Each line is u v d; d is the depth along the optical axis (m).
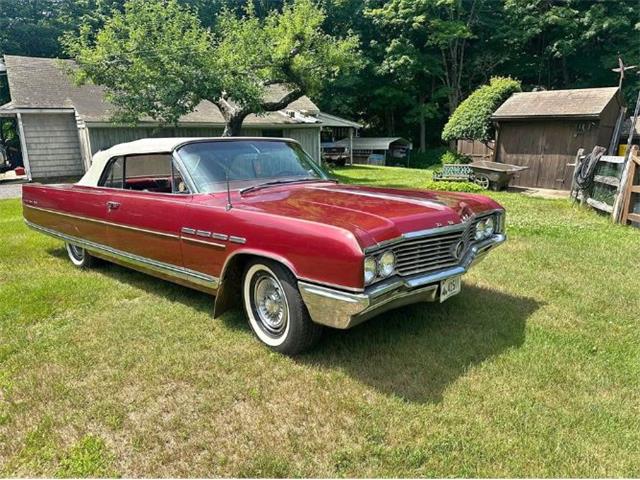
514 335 3.36
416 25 29.11
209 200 3.49
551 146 14.48
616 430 2.32
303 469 2.09
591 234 6.70
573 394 2.62
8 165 19.36
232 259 3.23
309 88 13.93
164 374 2.90
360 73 32.31
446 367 2.92
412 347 3.19
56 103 15.91
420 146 34.19
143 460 2.17
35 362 3.06
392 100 33.38
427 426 2.36
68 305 4.05
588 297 4.14
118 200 4.16
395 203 3.27
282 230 2.88
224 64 12.55
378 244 2.61
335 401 2.58
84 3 29.88
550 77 32.56
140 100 12.09
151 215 3.82
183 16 12.76
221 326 3.58
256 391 2.70
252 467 2.11
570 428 2.33
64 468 2.14
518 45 30.98
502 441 2.24
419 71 32.00
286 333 3.05
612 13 28.11
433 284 2.99
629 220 7.44
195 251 3.48
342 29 32.66
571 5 29.64
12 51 27.97
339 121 24.81
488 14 32.00
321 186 3.97
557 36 30.23
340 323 2.67
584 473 2.04
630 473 2.04
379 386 2.72
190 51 12.10
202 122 17.17
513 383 2.73
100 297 4.25
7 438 2.35
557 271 4.90
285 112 21.11
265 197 3.48
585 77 31.42
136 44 11.99
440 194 3.84
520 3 29.45
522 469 2.07
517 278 4.65
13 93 15.70
